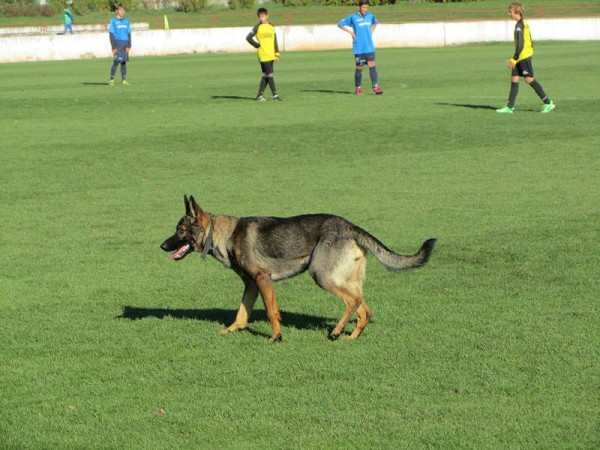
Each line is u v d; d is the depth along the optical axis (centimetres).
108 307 1003
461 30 6850
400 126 2428
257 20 8438
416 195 1566
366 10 3288
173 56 6303
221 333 902
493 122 2472
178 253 891
